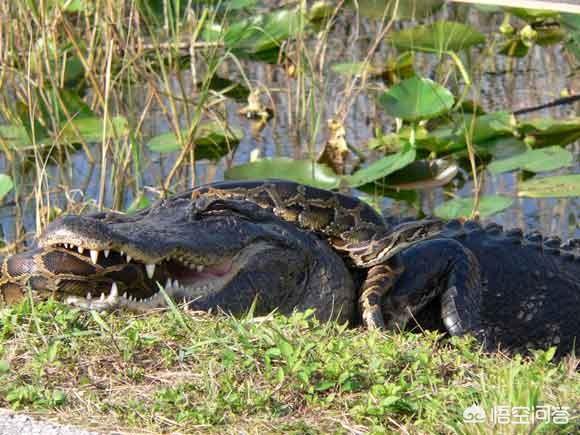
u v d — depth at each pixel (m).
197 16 29.98
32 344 10.73
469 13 33.41
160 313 12.17
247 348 10.54
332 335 11.43
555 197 20.94
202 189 15.05
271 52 28.81
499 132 23.48
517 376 10.06
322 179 21.36
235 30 28.55
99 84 23.08
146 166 22.44
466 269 15.63
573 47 28.22
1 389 9.97
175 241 12.88
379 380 10.16
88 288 12.97
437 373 10.52
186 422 9.48
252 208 14.15
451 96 22.84
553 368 10.74
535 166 22.11
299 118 24.73
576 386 10.13
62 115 22.98
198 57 28.92
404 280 15.28
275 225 14.34
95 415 9.62
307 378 9.92
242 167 21.73
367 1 28.52
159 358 10.62
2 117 24.08
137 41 24.89
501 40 31.23
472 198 21.47
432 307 15.60
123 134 21.72
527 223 21.12
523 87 27.27
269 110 25.92
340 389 10.05
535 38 30.75
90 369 10.36
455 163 23.12
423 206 21.73
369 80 27.67
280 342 10.35
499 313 16.47
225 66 28.97
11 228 21.08
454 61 26.39
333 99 26.53
